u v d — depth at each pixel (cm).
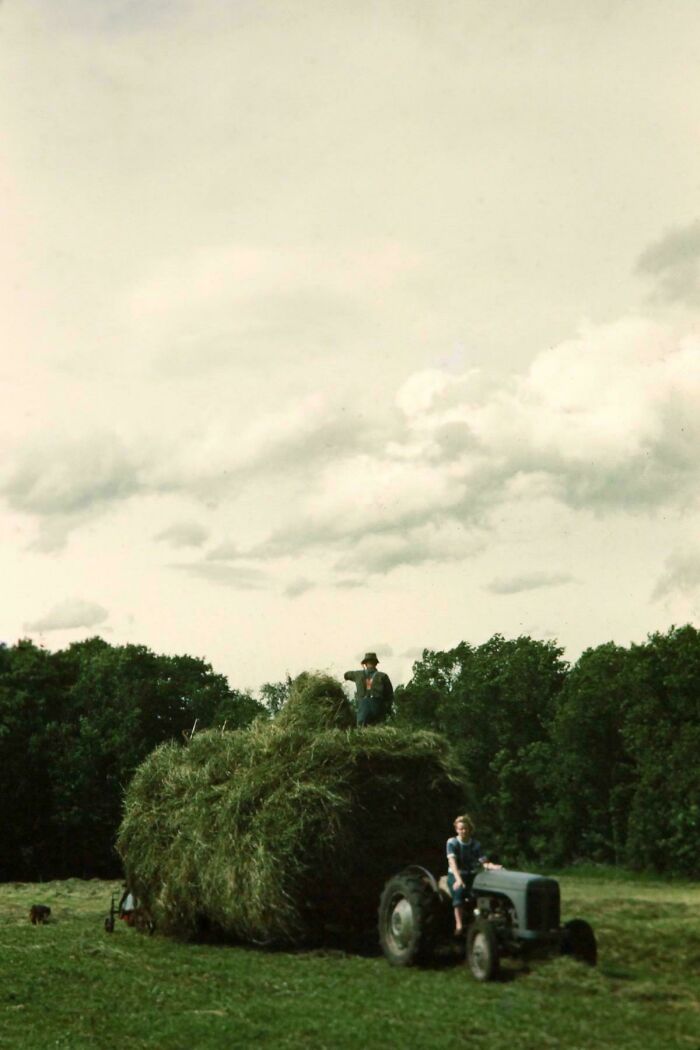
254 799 1557
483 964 1248
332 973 1348
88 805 6075
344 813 1505
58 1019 1156
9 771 6050
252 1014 1127
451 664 6469
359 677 1828
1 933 1823
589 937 1292
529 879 1285
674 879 4581
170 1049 1017
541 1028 1017
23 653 6550
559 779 5425
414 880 1398
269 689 6750
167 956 1538
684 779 4631
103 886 3369
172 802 1706
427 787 1571
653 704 4959
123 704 6369
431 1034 1002
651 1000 1132
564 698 5809
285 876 1491
